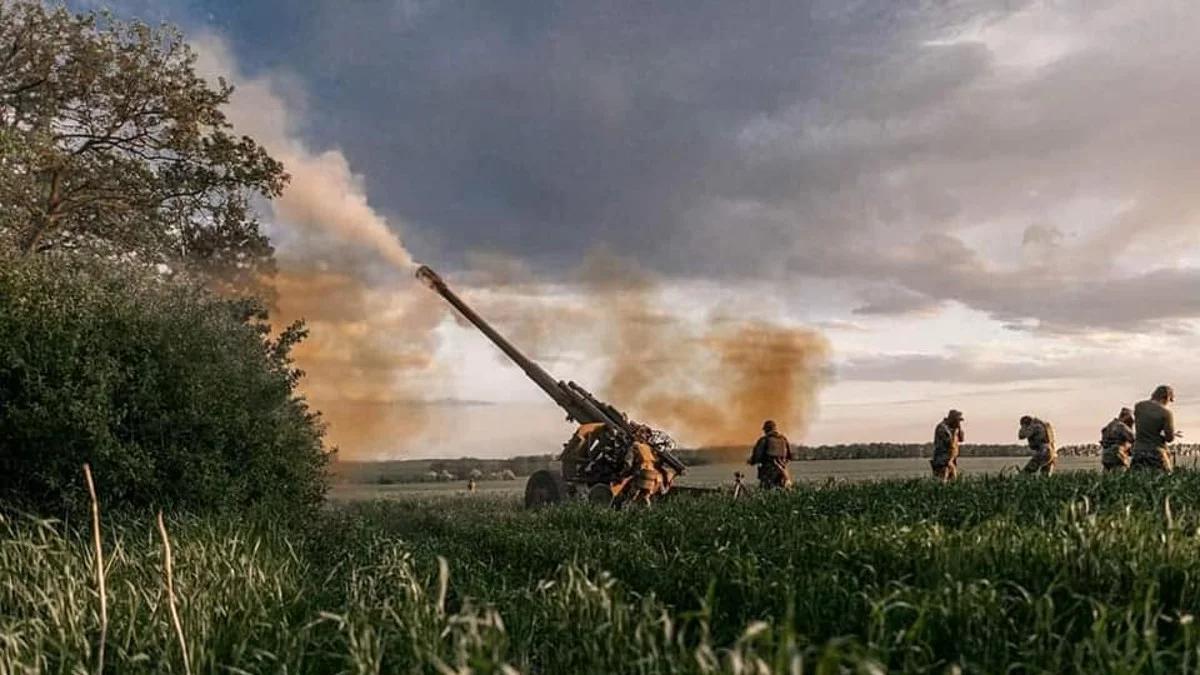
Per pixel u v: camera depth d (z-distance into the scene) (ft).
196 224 84.79
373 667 14.58
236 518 34.32
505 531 36.55
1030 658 13.35
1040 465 59.16
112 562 22.65
